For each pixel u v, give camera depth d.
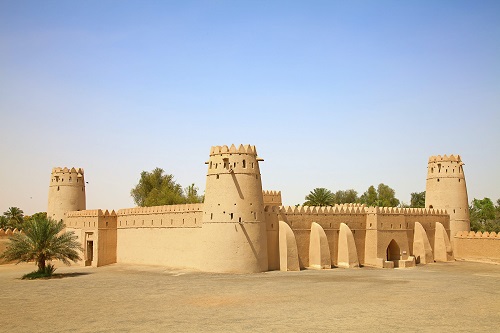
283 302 27.78
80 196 63.78
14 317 25.33
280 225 44.75
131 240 53.28
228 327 22.20
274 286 33.56
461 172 59.44
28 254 43.09
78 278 41.62
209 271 41.84
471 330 21.33
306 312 25.08
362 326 22.09
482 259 54.34
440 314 24.38
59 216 62.12
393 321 22.98
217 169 42.88
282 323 22.80
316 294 30.22
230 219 41.75
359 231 50.31
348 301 27.86
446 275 39.97
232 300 28.62
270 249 44.56
